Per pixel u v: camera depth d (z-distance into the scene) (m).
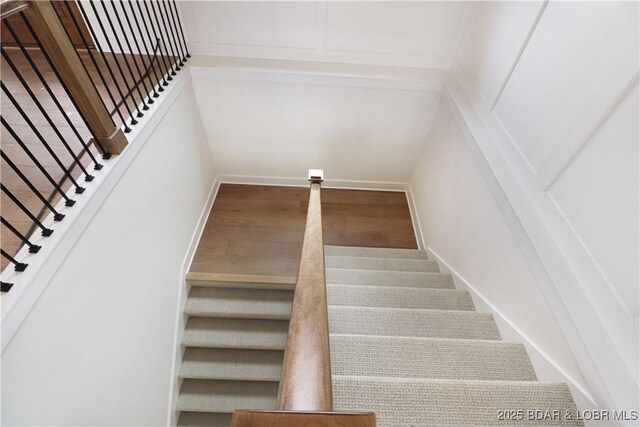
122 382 1.49
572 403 1.14
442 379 1.24
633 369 0.98
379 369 1.34
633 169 1.02
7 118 1.73
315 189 1.75
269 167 3.37
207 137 3.05
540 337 1.34
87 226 1.21
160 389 1.99
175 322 2.29
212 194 3.30
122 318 1.49
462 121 2.20
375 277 2.27
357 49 2.66
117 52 2.58
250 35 2.59
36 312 0.97
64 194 1.16
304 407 0.55
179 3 2.42
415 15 2.48
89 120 1.30
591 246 1.18
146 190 1.75
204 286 2.64
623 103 1.07
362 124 2.95
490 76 2.05
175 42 2.33
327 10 2.46
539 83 1.54
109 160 1.42
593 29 1.22
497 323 1.69
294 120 2.92
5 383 0.88
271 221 3.17
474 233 2.00
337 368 1.33
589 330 1.10
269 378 2.40
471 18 2.41
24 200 1.32
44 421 1.00
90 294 1.24
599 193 1.15
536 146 1.54
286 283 2.63
